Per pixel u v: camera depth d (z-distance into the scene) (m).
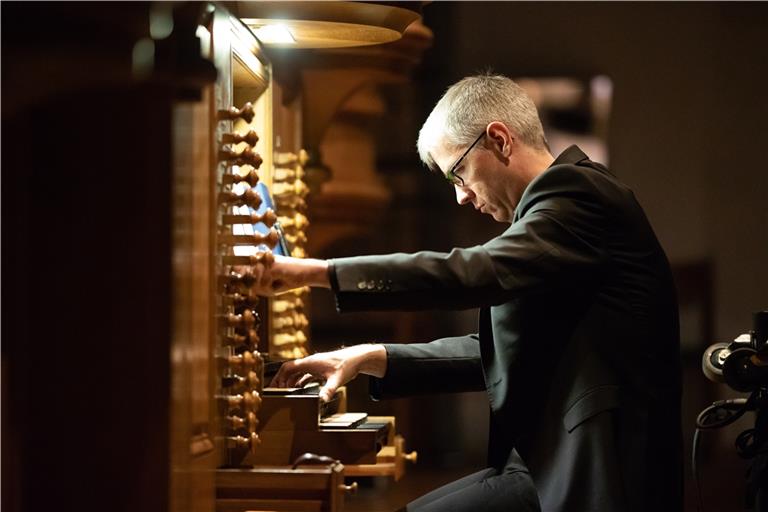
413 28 5.12
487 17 7.09
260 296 3.93
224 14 3.09
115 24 2.37
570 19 7.09
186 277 2.59
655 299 3.17
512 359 3.21
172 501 2.44
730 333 7.10
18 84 2.39
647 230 3.21
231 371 3.10
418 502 3.50
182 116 2.56
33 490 2.41
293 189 4.54
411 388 3.68
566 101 7.11
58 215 2.42
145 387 2.41
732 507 6.82
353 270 2.95
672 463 3.17
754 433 3.38
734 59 7.05
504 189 3.43
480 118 3.39
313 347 6.94
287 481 2.96
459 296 2.96
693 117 7.08
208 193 2.83
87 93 2.40
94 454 2.42
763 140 7.05
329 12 3.84
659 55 7.08
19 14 2.37
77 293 2.42
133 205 2.41
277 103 4.41
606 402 3.09
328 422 3.42
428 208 6.95
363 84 5.19
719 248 7.11
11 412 2.41
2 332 2.41
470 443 7.01
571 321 3.17
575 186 3.14
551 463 3.12
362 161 6.79
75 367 2.42
